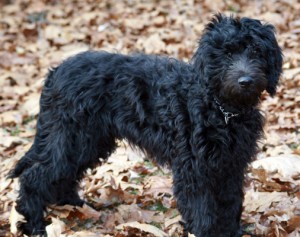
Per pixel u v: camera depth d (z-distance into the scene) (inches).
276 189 281.3
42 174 261.0
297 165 290.2
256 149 248.8
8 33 561.0
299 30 468.1
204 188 239.6
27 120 387.9
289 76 385.4
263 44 233.9
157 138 249.0
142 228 246.5
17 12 627.2
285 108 360.2
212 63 233.0
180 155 239.3
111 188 289.9
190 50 456.8
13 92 423.2
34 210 263.7
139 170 313.4
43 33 549.0
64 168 261.1
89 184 301.0
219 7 567.8
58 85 260.5
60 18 594.2
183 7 580.4
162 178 299.9
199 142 231.9
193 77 238.7
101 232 259.8
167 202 283.6
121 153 322.7
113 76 257.9
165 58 261.6
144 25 536.7
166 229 261.0
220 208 251.0
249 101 229.5
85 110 258.4
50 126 263.0
